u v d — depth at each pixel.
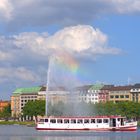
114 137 170.75
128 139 160.75
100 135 182.62
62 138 165.62
